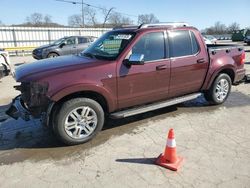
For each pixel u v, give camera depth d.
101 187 3.01
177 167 3.31
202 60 5.15
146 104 4.75
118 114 4.26
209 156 3.64
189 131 4.50
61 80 3.67
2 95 7.21
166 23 4.80
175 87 4.91
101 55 4.41
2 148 3.97
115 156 3.68
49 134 4.43
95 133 4.12
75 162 3.55
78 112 3.93
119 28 5.03
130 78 4.23
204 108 5.68
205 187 2.99
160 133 4.43
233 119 5.04
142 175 3.22
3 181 3.15
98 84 3.91
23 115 3.89
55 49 15.00
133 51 4.25
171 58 4.70
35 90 3.65
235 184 3.04
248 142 4.07
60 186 3.05
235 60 5.81
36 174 3.29
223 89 5.78
